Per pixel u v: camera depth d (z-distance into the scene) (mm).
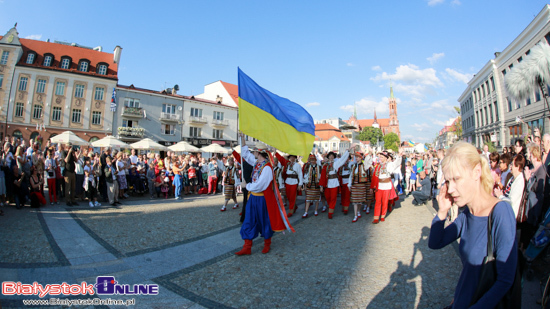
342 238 5895
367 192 8672
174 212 8492
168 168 12594
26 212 7477
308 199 8180
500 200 1586
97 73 33406
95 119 32188
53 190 9016
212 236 5988
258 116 5465
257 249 5242
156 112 35000
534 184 3895
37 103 30312
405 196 12422
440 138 80438
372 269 4223
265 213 5020
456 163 1658
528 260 2896
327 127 78250
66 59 32594
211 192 13867
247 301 3340
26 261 4254
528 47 20875
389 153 8508
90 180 8906
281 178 9445
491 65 28516
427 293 3443
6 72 29688
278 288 3664
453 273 4008
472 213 1697
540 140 5379
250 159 5320
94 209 8531
